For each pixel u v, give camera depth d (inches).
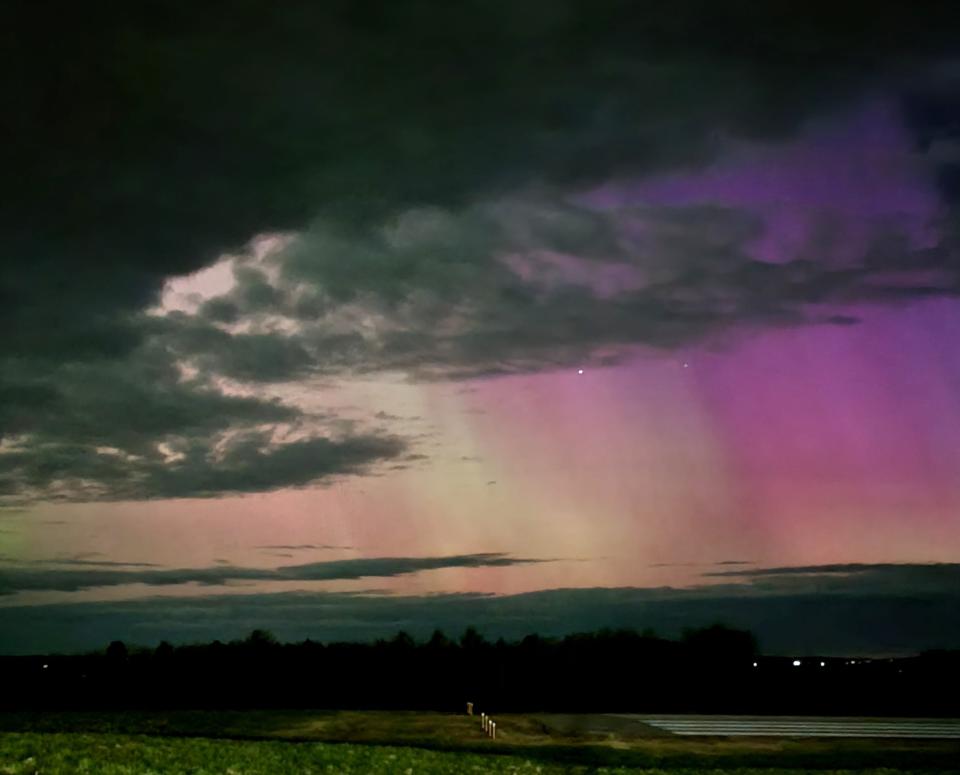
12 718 1333.7
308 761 884.0
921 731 1320.1
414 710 1581.0
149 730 1227.2
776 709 1701.5
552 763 971.3
